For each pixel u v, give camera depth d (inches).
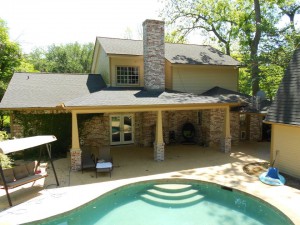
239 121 770.2
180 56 793.6
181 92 701.3
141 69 757.9
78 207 344.8
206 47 947.3
